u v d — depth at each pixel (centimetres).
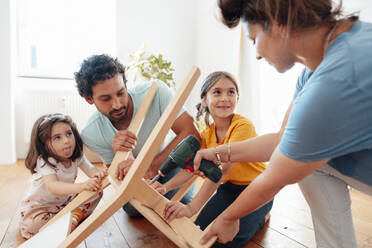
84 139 126
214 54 312
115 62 107
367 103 52
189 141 84
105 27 341
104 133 122
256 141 87
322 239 81
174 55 353
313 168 58
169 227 78
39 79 318
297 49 59
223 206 120
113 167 103
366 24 60
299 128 55
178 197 114
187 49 359
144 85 127
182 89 72
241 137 109
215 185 98
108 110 107
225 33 288
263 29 59
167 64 271
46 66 326
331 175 80
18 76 309
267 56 62
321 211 81
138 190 74
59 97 315
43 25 322
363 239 117
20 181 215
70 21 330
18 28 314
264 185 62
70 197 144
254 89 252
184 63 359
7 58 281
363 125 54
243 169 118
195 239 74
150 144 69
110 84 101
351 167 71
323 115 53
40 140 133
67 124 138
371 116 53
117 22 327
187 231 76
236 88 124
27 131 308
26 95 306
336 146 55
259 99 250
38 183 133
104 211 70
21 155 313
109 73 100
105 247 113
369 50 53
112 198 71
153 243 116
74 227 126
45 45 324
